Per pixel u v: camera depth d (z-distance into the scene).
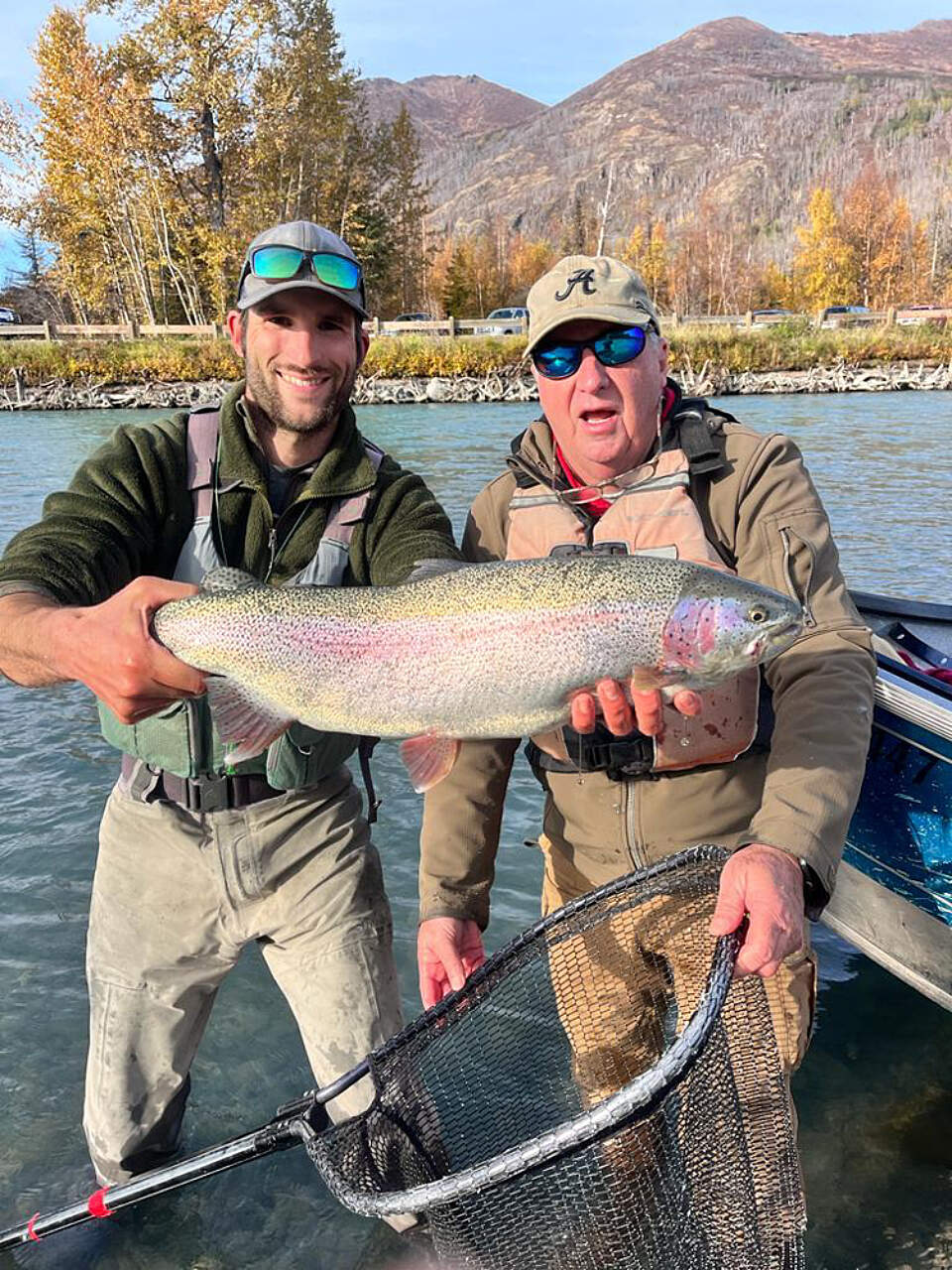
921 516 5.35
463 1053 1.09
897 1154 1.31
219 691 1.07
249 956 1.77
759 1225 0.92
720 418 1.22
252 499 1.19
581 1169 0.85
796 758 0.98
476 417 11.04
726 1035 0.88
